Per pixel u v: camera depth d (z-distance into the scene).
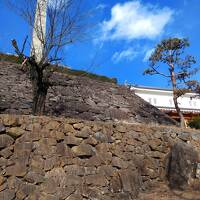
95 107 15.45
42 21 13.22
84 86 17.55
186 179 11.34
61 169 9.19
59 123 9.66
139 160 11.46
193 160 11.73
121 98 17.95
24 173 8.41
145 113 17.03
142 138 11.97
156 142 12.38
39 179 8.62
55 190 8.82
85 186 9.51
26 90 14.27
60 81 16.64
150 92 33.31
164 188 11.40
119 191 10.16
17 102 12.93
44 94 11.57
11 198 7.97
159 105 32.69
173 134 13.10
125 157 11.01
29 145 8.76
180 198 10.43
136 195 10.47
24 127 8.85
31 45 13.07
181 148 11.95
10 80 14.78
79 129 10.07
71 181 9.24
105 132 10.76
